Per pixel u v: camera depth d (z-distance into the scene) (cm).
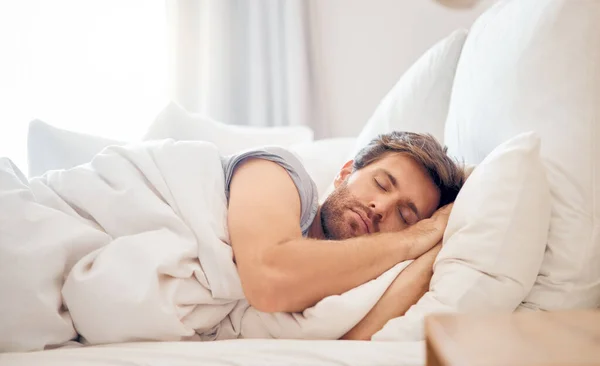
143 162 96
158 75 226
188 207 92
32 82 214
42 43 214
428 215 105
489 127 112
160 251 86
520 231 88
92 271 83
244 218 92
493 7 136
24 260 80
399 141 109
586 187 94
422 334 83
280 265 86
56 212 88
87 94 220
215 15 221
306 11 224
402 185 104
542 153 99
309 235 109
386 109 153
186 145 101
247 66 229
